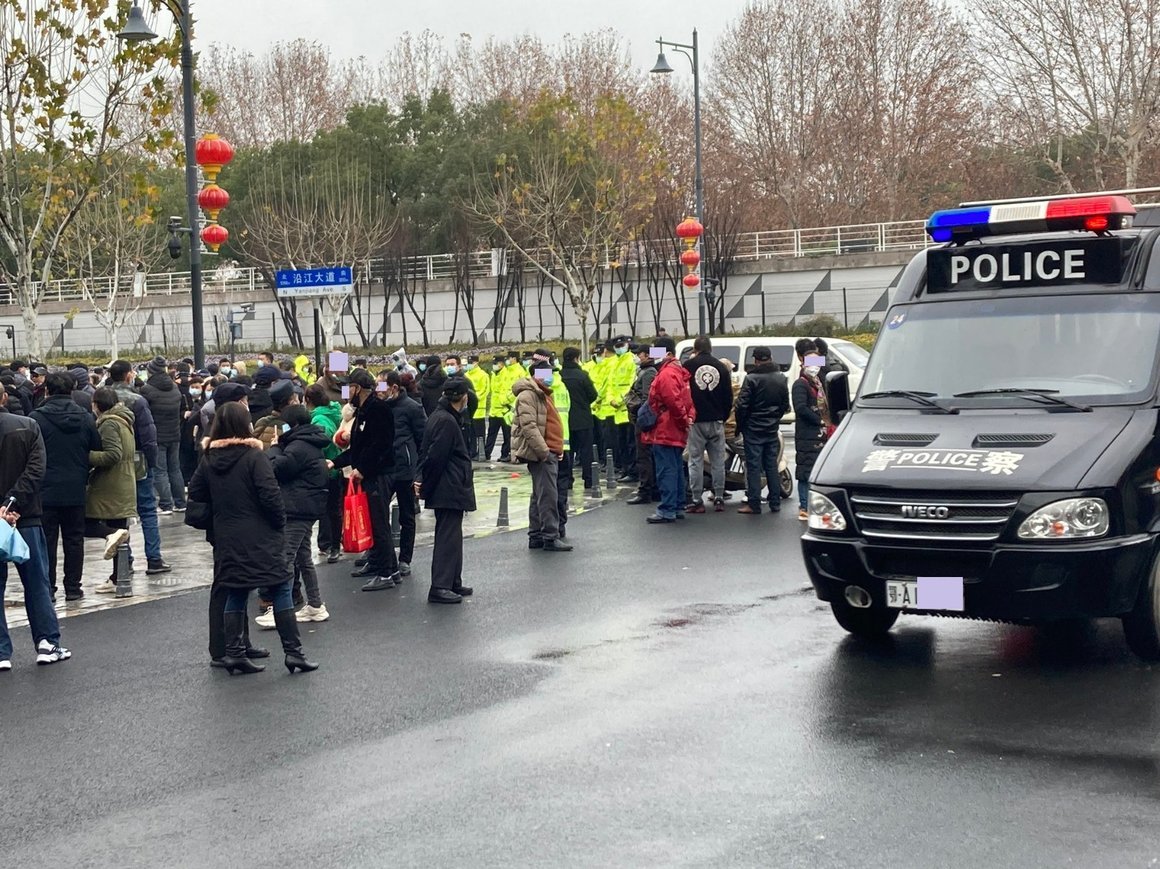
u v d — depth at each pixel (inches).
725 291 1737.2
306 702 309.9
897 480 317.7
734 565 481.1
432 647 364.2
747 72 2242.9
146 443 512.4
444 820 223.3
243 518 342.0
